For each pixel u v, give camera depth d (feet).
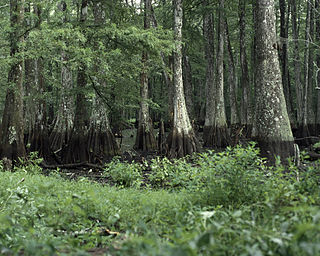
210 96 72.08
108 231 12.32
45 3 36.32
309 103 78.79
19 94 39.34
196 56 88.63
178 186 26.21
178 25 50.21
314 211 7.37
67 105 60.03
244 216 10.78
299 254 6.12
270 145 30.12
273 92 30.68
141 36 37.58
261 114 30.99
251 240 6.87
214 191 14.65
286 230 7.49
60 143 59.00
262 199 13.16
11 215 12.97
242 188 14.62
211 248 6.06
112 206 15.96
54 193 18.10
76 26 37.78
